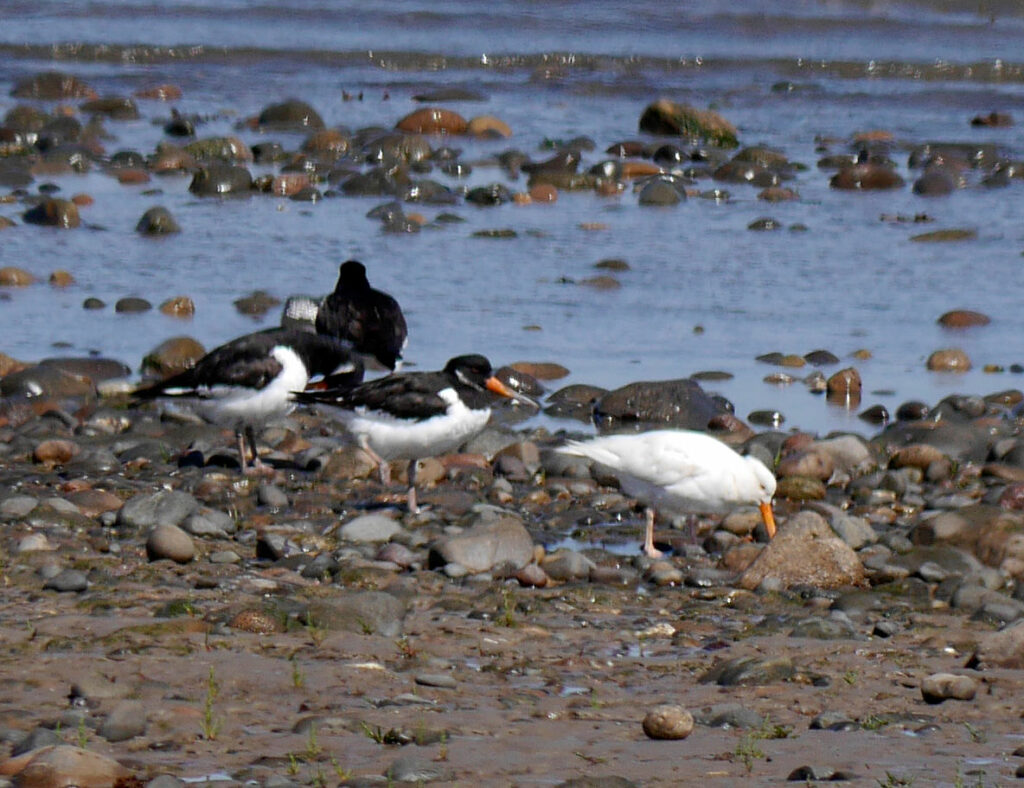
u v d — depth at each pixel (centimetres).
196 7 4638
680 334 2044
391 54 4134
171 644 917
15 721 768
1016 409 1755
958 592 1128
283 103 3450
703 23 4525
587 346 1983
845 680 904
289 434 1599
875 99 3822
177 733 760
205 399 1432
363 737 763
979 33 4453
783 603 1135
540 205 2755
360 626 978
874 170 2922
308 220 2598
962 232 2547
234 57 4131
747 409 1773
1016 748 764
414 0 4725
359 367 1498
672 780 701
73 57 4103
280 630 969
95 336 1969
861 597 1125
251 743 750
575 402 1772
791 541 1198
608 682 899
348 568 1153
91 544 1219
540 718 814
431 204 2745
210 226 2547
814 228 2605
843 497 1472
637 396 1731
